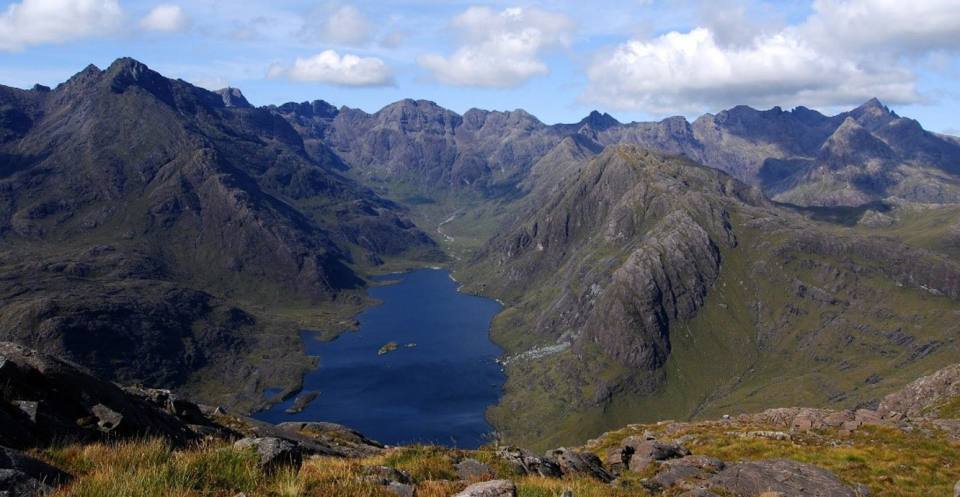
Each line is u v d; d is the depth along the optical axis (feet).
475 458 95.09
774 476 102.32
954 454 138.51
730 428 186.19
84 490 46.44
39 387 75.20
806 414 185.78
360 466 68.95
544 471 98.73
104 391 82.99
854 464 132.46
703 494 95.35
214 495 51.08
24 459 48.52
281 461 61.93
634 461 131.13
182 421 106.73
